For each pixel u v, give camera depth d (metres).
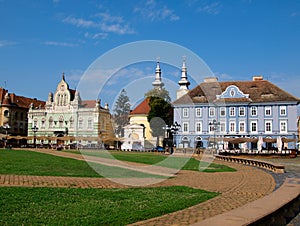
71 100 92.56
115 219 8.72
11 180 15.87
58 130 92.38
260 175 22.50
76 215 9.10
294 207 11.66
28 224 8.05
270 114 74.44
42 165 24.73
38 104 116.25
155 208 10.27
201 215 9.60
